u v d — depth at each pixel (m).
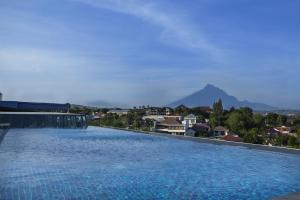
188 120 61.88
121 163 15.98
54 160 16.38
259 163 16.52
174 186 11.87
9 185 11.45
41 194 10.47
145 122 52.19
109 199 10.20
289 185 12.23
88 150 20.44
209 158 17.91
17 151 19.36
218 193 11.10
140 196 10.59
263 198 10.62
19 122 40.12
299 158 17.89
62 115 43.53
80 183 11.93
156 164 15.94
